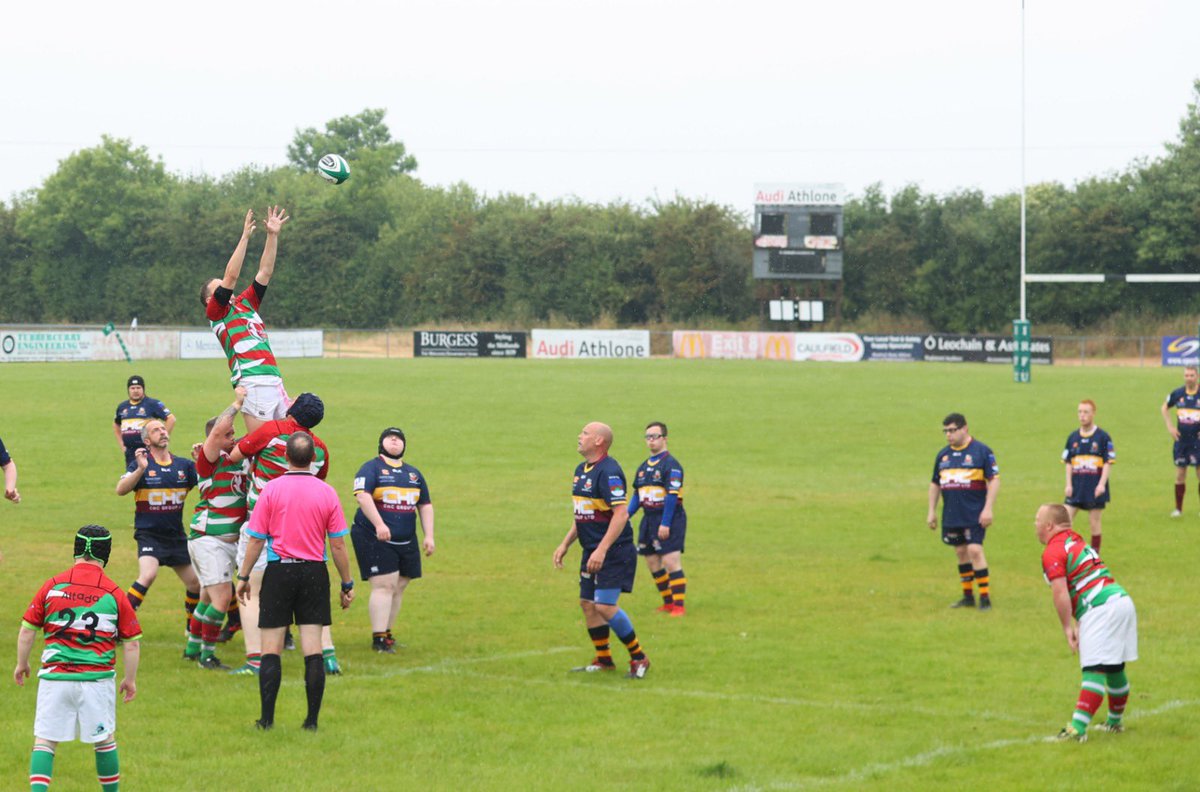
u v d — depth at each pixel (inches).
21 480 1267.2
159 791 426.9
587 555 606.9
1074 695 561.3
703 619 743.1
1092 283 4303.6
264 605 508.7
